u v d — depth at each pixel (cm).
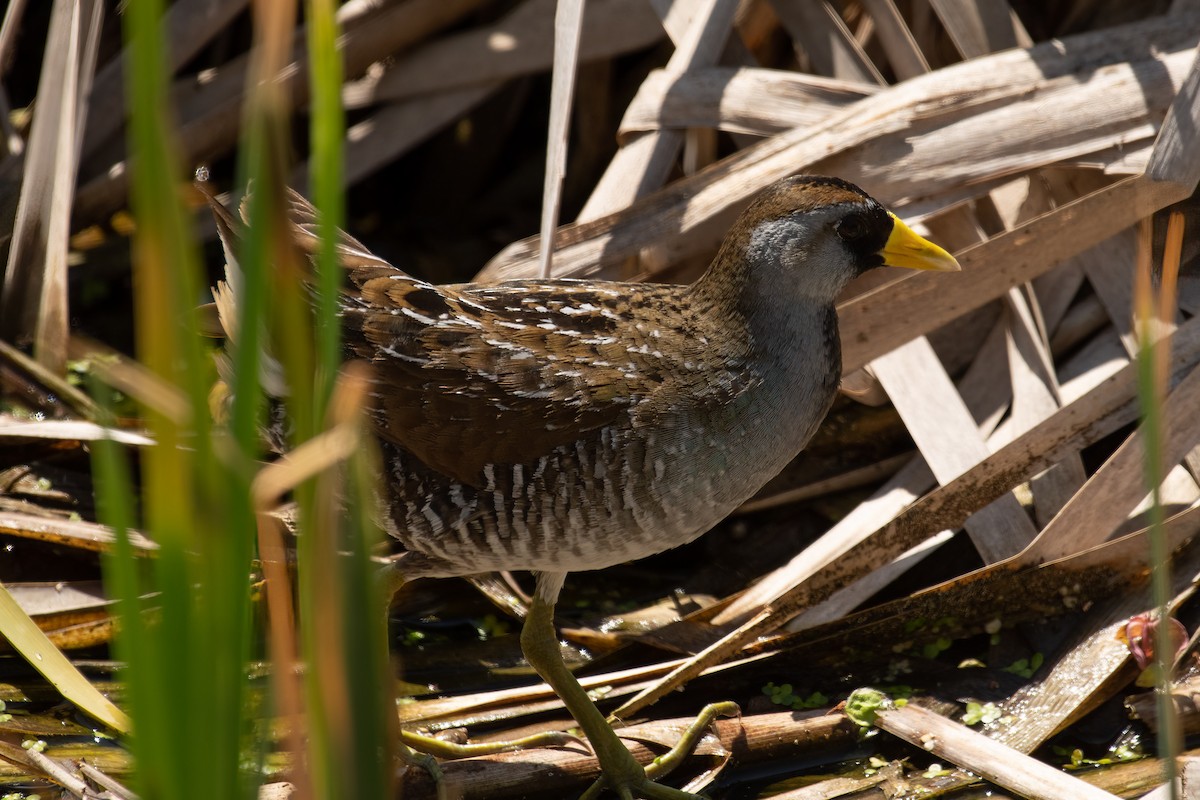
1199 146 673
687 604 745
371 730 299
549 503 579
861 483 775
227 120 920
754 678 692
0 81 903
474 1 914
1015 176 751
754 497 776
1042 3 884
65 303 833
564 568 612
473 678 708
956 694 670
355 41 909
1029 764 598
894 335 721
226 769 279
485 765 623
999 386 767
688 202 776
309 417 280
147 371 254
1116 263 754
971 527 706
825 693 684
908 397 736
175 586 264
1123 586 685
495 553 601
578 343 579
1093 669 652
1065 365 774
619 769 621
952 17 812
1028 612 692
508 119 1014
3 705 645
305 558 290
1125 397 672
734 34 844
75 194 912
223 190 1013
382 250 997
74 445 775
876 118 757
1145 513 706
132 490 761
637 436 569
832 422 784
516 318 590
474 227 1034
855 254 600
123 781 597
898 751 645
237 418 261
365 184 1039
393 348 580
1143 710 628
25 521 704
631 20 900
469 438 571
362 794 301
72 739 628
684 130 828
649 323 587
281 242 267
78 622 687
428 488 590
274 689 305
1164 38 762
